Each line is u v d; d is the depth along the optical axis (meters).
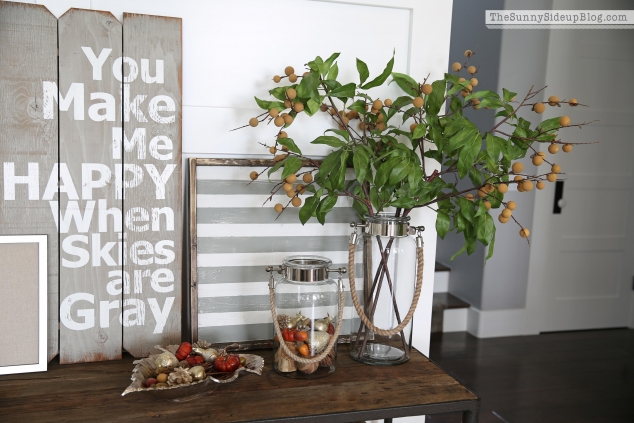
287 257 1.47
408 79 1.41
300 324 1.29
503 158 1.33
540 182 1.29
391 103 1.46
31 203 1.28
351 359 1.43
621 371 2.89
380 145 1.43
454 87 1.34
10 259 1.25
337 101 1.52
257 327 1.48
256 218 1.46
